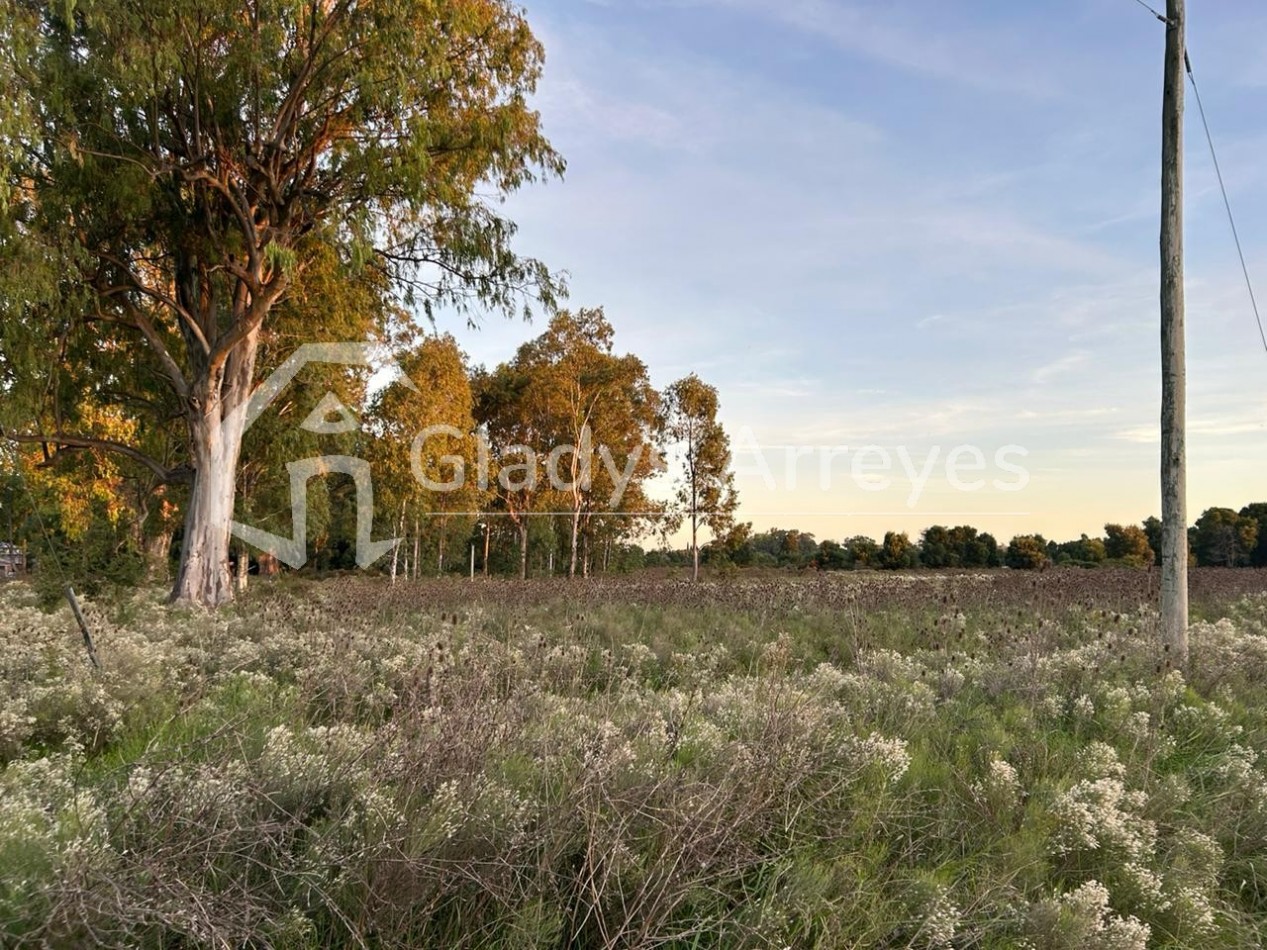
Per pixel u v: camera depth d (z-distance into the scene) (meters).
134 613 12.44
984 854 3.70
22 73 11.97
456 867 3.04
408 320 29.83
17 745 5.07
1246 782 4.55
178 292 17.23
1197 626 10.48
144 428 21.45
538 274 18.36
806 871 3.35
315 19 14.33
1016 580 20.25
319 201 16.66
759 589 17.41
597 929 2.99
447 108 16.05
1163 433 9.14
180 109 15.02
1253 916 3.55
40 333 13.90
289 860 3.02
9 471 14.80
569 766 3.86
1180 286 9.24
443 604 14.34
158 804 3.16
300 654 8.28
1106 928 3.10
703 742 4.64
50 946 2.49
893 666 7.77
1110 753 4.88
